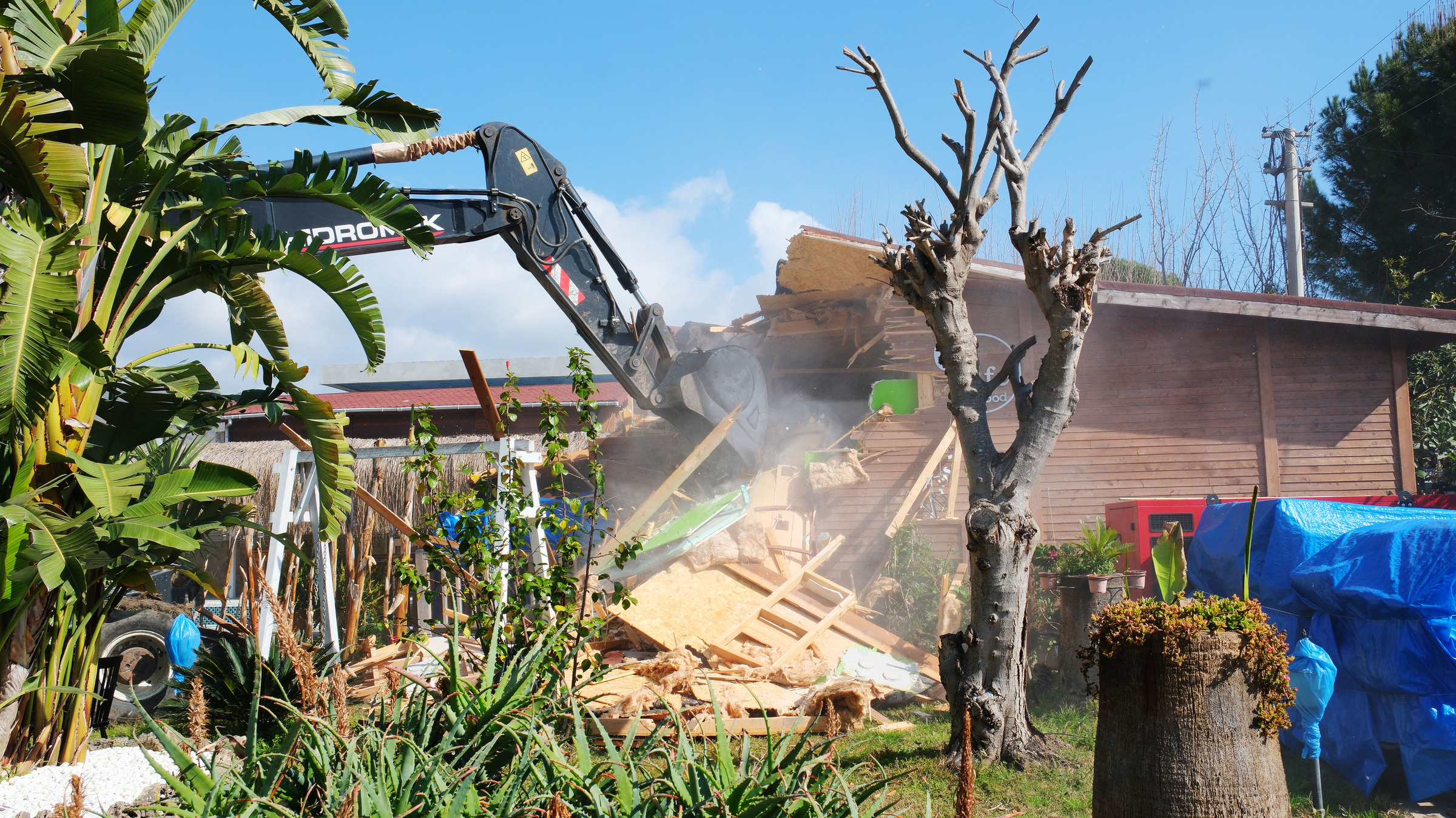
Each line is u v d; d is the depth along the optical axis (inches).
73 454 259.4
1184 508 383.2
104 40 241.3
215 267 292.5
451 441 358.6
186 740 140.8
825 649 380.8
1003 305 556.4
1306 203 994.1
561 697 170.2
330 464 310.0
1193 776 178.2
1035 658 362.3
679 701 316.5
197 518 300.7
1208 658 180.9
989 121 274.8
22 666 244.2
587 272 444.1
